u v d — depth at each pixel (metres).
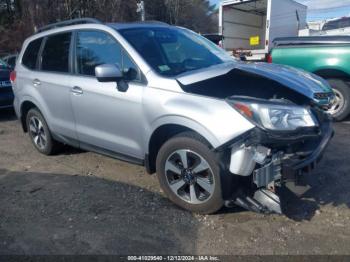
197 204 3.71
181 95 3.64
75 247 3.30
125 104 4.07
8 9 33.22
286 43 7.86
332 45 7.30
